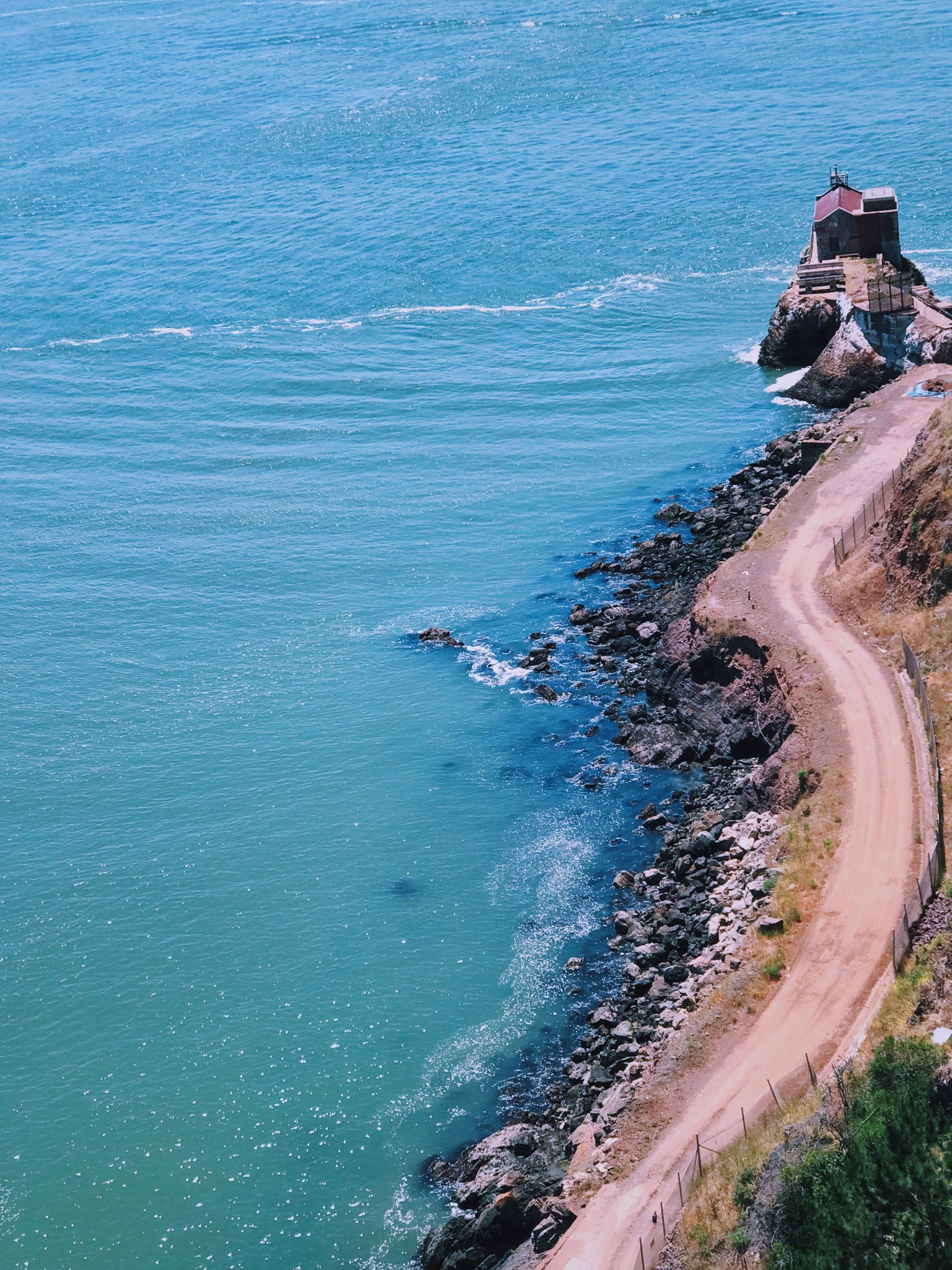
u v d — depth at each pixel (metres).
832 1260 34.56
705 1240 39.34
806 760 64.00
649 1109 47.16
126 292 164.25
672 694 76.88
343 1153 52.06
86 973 62.62
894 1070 39.69
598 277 151.88
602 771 73.38
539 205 176.25
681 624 79.06
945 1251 33.72
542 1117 51.78
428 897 65.44
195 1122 54.19
